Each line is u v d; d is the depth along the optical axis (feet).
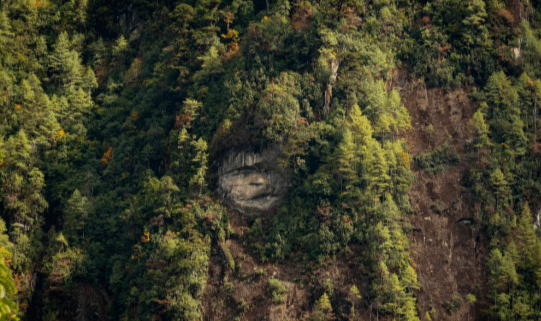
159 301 414.00
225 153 456.04
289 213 437.99
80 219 471.62
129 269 441.68
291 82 455.63
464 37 490.90
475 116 463.01
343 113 447.42
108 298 449.89
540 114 475.72
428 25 495.82
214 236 438.40
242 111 457.27
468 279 424.87
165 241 430.61
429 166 455.63
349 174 431.84
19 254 458.09
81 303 447.83
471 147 460.96
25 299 448.24
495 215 439.63
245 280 424.05
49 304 448.24
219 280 426.10
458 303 417.08
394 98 461.37
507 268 419.33
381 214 424.46
